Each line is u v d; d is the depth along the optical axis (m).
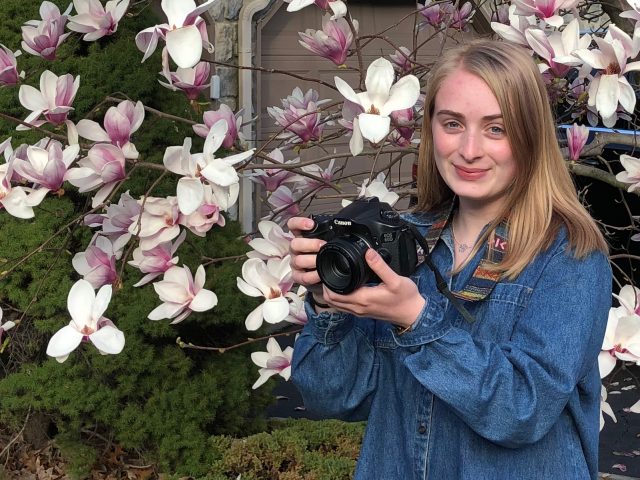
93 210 2.41
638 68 2.28
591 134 4.42
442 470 1.73
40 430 4.20
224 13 6.60
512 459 1.65
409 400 1.78
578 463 1.68
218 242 3.98
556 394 1.52
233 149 2.88
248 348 4.12
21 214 2.34
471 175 1.68
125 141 2.40
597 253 1.65
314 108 3.06
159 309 2.39
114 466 4.02
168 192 3.86
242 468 3.79
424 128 1.89
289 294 2.44
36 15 4.05
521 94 1.63
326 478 3.64
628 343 2.42
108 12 2.55
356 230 1.61
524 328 1.61
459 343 1.52
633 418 5.32
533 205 1.67
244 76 6.70
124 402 3.89
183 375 3.83
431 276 1.83
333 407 1.87
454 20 3.63
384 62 2.10
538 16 2.44
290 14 7.12
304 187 3.13
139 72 3.89
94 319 2.21
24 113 3.96
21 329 4.01
